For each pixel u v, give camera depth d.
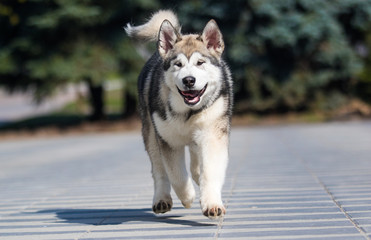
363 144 17.38
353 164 12.48
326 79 32.19
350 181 9.97
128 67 30.42
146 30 8.67
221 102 7.20
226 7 29.73
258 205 8.02
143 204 8.66
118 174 12.73
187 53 7.13
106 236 6.46
